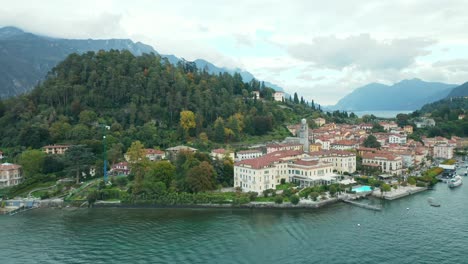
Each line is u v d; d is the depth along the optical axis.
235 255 123.75
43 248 134.50
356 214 165.00
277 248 128.75
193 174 194.50
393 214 163.75
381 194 193.75
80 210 185.12
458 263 115.25
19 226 160.25
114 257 124.94
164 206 185.88
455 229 143.50
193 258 122.31
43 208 190.38
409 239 134.38
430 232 140.88
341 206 179.25
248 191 195.88
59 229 154.88
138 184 191.50
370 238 136.00
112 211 181.75
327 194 192.75
